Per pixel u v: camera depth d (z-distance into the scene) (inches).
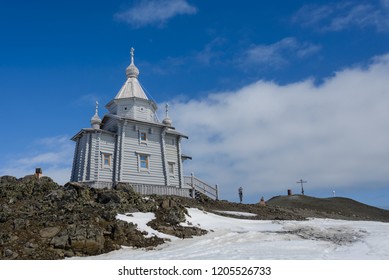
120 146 1428.4
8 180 1018.7
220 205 1357.0
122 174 1393.9
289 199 2262.6
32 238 688.4
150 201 1037.2
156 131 1552.7
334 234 863.1
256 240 788.0
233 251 667.4
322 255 618.2
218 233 869.2
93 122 1472.7
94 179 1348.4
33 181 1009.5
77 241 682.2
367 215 1994.3
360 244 741.3
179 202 1151.0
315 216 1471.5
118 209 912.3
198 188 1547.7
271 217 1234.6
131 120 1462.8
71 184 995.9
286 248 693.9
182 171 1594.5
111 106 1637.6
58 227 725.3
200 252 666.2
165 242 775.1
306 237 823.1
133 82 1646.2
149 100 1596.9
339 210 2014.0
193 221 960.3
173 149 1611.7
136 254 671.1
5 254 625.6
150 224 855.7
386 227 994.7
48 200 892.0
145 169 1465.3
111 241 730.8
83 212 826.8
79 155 1450.5
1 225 723.4
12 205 871.1
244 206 1409.9
